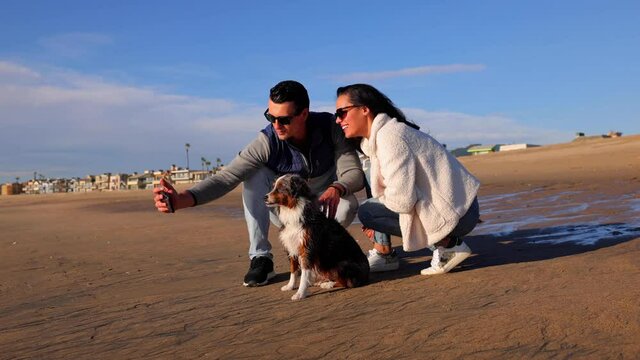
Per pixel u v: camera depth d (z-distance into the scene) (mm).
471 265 5309
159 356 3318
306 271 4691
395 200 4656
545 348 2818
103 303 5152
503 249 6129
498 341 2982
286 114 5168
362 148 5094
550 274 4508
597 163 31625
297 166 5574
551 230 7375
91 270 7500
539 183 20062
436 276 4938
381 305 4074
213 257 7957
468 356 2822
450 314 3586
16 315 4906
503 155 58500
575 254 5367
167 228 13195
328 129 5512
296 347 3250
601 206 10109
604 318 3162
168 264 7559
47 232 14750
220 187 5422
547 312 3371
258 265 5461
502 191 17438
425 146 4742
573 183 18406
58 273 7410
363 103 4879
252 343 3412
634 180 17422
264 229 5574
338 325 3627
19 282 6887
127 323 4215
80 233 13734
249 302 4660
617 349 2717
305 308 4230
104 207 28312
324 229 4766
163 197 5113
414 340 3148
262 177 5590
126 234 12555
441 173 4734
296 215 4688
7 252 10375
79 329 4156
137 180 167500
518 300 3746
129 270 7273
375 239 5492
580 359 2645
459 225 4859
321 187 5770
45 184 194500
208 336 3652
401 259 6156
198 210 18859
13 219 22281
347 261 4812
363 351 3064
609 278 4145
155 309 4652
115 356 3398
